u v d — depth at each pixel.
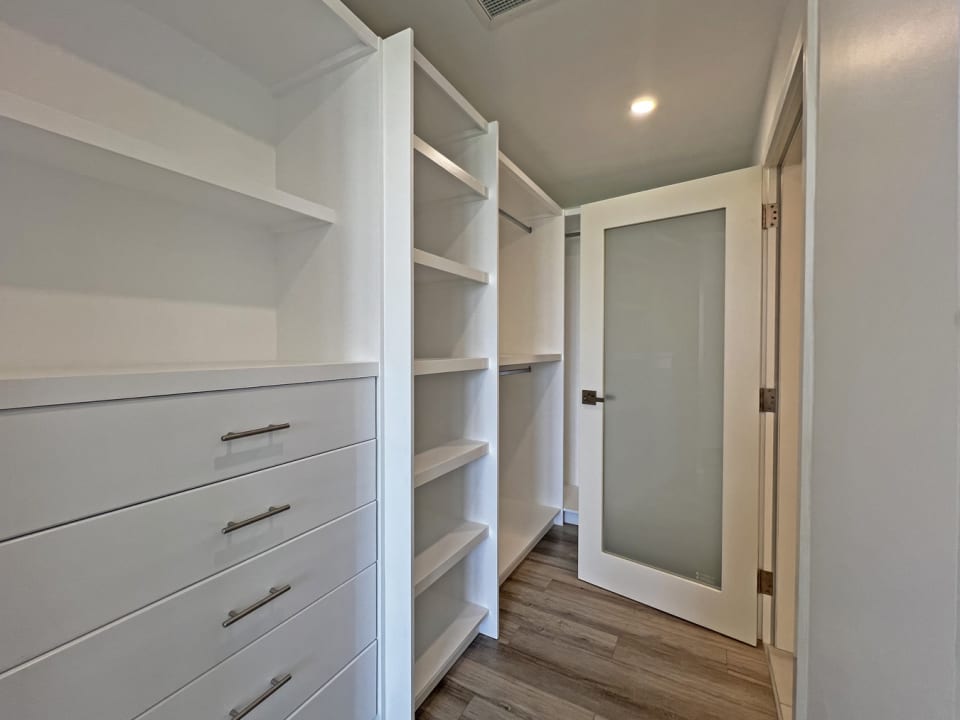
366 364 1.15
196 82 1.11
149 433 0.70
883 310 0.51
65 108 0.87
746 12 1.28
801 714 0.86
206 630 0.78
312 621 1.00
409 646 1.18
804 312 0.86
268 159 1.30
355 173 1.20
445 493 1.65
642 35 1.39
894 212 0.48
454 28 1.36
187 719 0.75
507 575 2.09
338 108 1.22
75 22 0.89
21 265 0.81
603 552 2.04
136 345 0.99
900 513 0.46
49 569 0.59
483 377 1.69
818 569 0.77
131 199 0.97
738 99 1.73
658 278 1.90
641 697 1.36
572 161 2.32
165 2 0.97
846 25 0.65
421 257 1.24
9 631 0.55
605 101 1.76
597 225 2.04
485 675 1.45
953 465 0.36
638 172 2.46
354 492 1.12
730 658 1.55
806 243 0.86
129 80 0.98
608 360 2.05
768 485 1.63
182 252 1.07
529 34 1.39
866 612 0.54
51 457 0.59
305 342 1.28
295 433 0.96
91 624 0.63
